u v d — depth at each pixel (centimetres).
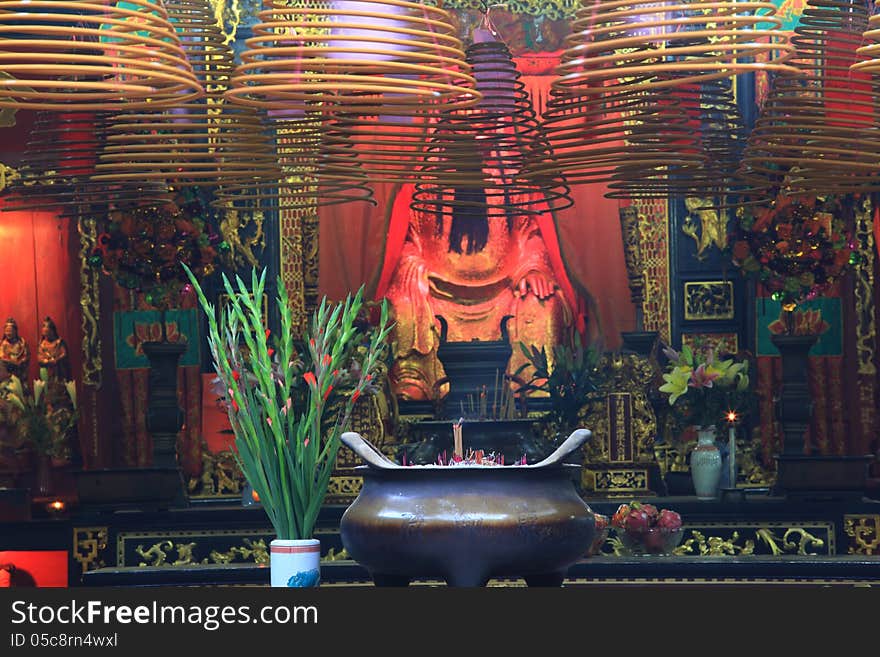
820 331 887
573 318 907
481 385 896
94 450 891
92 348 893
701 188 463
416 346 891
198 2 427
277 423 349
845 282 885
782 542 750
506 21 835
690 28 576
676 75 453
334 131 411
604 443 844
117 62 318
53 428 873
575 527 318
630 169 407
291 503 350
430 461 793
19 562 917
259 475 350
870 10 430
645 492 828
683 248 909
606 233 906
